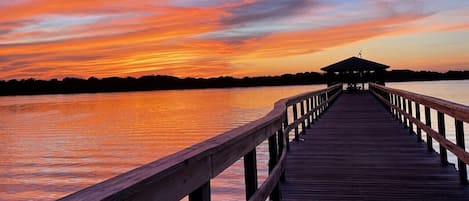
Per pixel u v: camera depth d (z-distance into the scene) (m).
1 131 45.03
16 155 27.42
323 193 4.78
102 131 39.84
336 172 5.82
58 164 23.16
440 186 4.93
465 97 57.25
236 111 58.56
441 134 5.60
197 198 1.94
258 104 78.56
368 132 9.94
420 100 7.04
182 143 28.62
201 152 1.88
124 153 25.69
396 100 12.77
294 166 6.27
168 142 29.41
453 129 24.27
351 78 29.41
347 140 8.77
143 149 26.80
